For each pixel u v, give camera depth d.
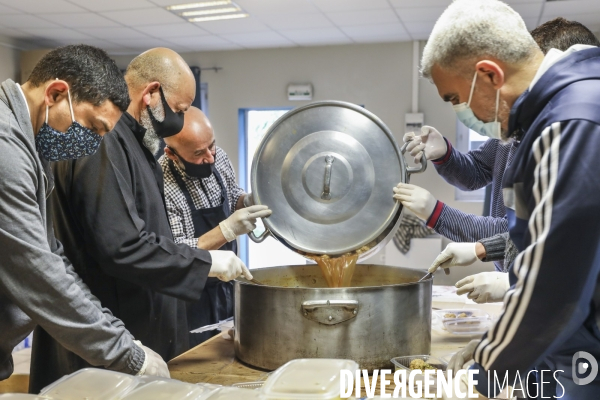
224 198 2.55
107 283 1.70
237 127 6.05
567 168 0.93
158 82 1.75
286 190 1.64
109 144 1.60
